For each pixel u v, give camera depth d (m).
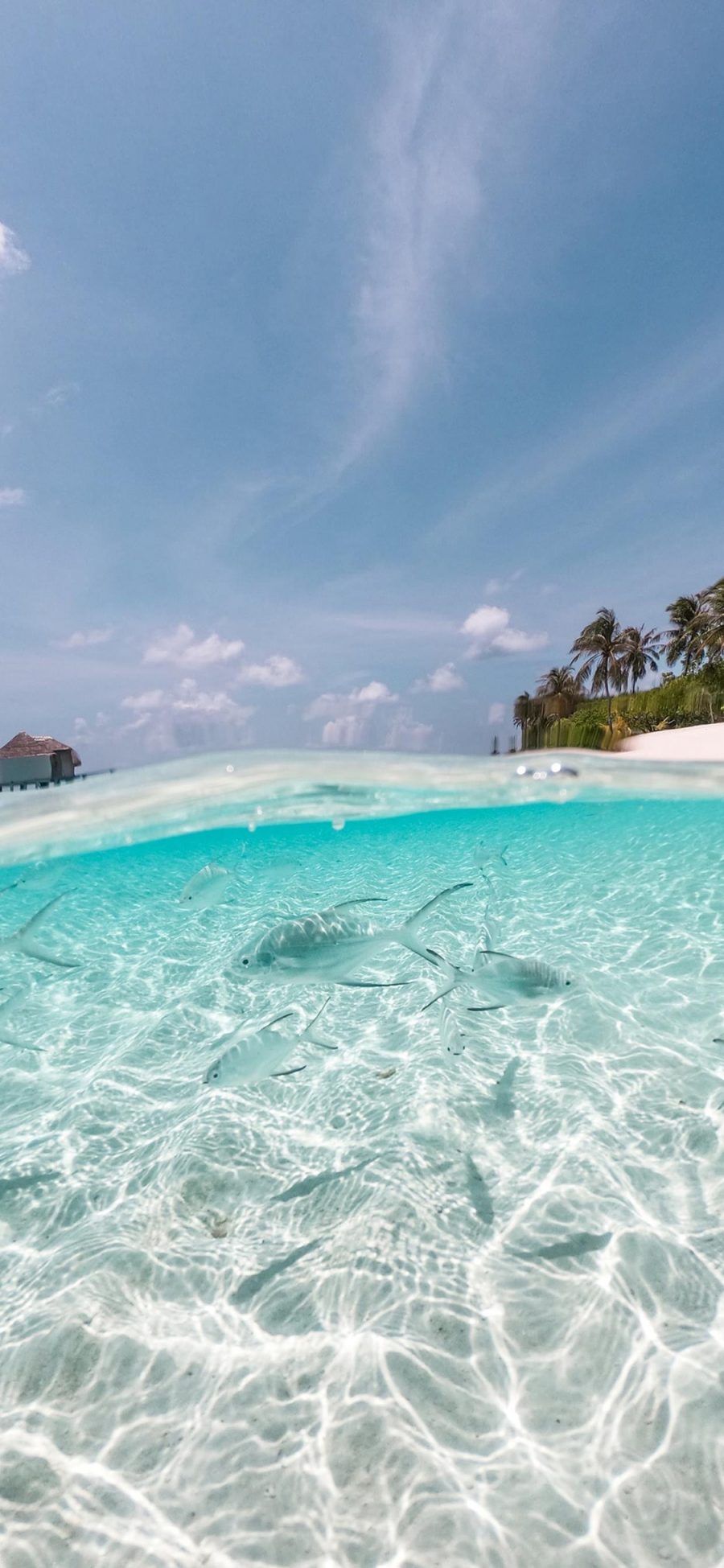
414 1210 3.54
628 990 6.39
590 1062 5.10
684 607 56.31
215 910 11.26
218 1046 6.00
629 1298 2.91
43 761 41.91
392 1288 3.07
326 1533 2.12
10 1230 3.75
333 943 3.94
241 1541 2.11
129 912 11.71
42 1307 3.08
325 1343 2.82
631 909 9.24
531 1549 2.04
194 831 15.87
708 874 10.88
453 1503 2.18
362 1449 2.38
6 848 11.98
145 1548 2.11
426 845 17.44
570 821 18.25
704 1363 2.58
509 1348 2.72
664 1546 2.02
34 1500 2.28
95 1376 2.73
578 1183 3.68
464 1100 4.66
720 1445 2.28
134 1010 7.03
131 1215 3.73
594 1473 2.25
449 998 5.03
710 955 7.17
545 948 7.77
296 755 10.89
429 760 11.75
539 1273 3.09
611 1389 2.52
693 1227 3.29
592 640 54.28
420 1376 2.63
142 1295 3.13
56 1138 4.65
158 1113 4.89
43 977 8.31
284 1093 5.04
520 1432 2.40
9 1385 2.70
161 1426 2.51
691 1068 4.88
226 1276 3.24
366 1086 5.04
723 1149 3.87
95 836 12.87
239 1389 2.64
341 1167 4.03
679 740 29.89
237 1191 3.89
